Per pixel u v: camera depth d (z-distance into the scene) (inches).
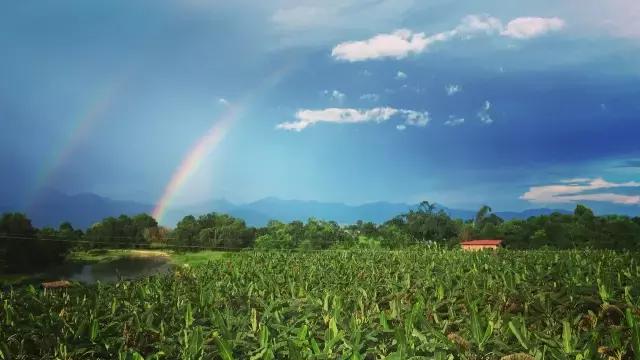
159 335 418.6
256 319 398.3
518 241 2755.9
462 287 508.7
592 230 2353.6
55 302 524.7
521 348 315.3
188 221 5733.3
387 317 398.6
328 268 810.2
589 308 426.3
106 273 4596.5
